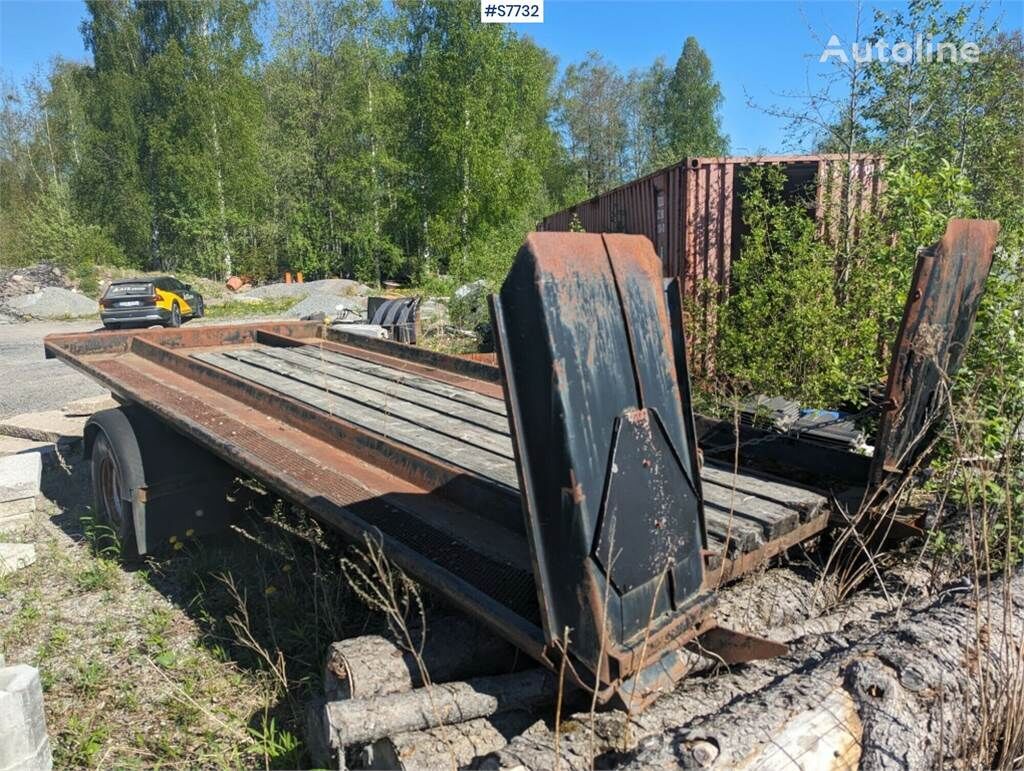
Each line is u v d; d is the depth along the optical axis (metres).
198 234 36.41
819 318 6.22
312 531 3.49
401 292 30.42
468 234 30.72
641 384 2.02
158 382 4.95
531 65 32.25
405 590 2.52
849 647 2.34
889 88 7.86
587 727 2.03
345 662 2.38
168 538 4.46
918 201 4.41
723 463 3.62
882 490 3.06
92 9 37.59
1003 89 7.79
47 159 41.38
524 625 2.04
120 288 20.62
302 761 2.72
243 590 4.18
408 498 3.00
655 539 2.02
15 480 5.62
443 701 2.20
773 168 7.81
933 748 1.93
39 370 13.73
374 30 35.59
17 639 3.87
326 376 5.21
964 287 3.06
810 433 3.81
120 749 2.96
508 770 1.86
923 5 7.58
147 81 36.12
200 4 35.72
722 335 7.29
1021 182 7.34
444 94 29.95
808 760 1.81
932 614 2.52
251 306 27.25
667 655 2.19
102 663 3.61
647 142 55.09
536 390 1.84
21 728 2.43
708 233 8.71
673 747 1.80
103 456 4.82
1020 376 3.59
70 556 4.97
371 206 34.53
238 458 3.44
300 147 38.00
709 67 53.06
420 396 4.58
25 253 34.28
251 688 3.31
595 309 1.94
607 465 1.88
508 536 2.62
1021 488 3.09
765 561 2.71
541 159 33.12
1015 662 2.23
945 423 3.23
